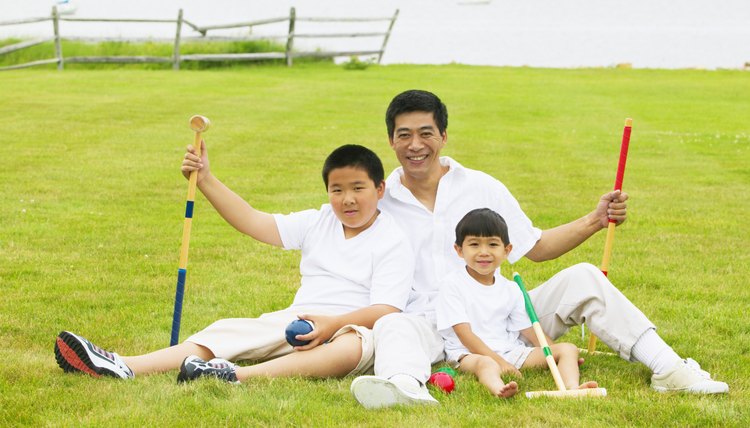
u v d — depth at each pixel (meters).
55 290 6.32
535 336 4.86
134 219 8.72
